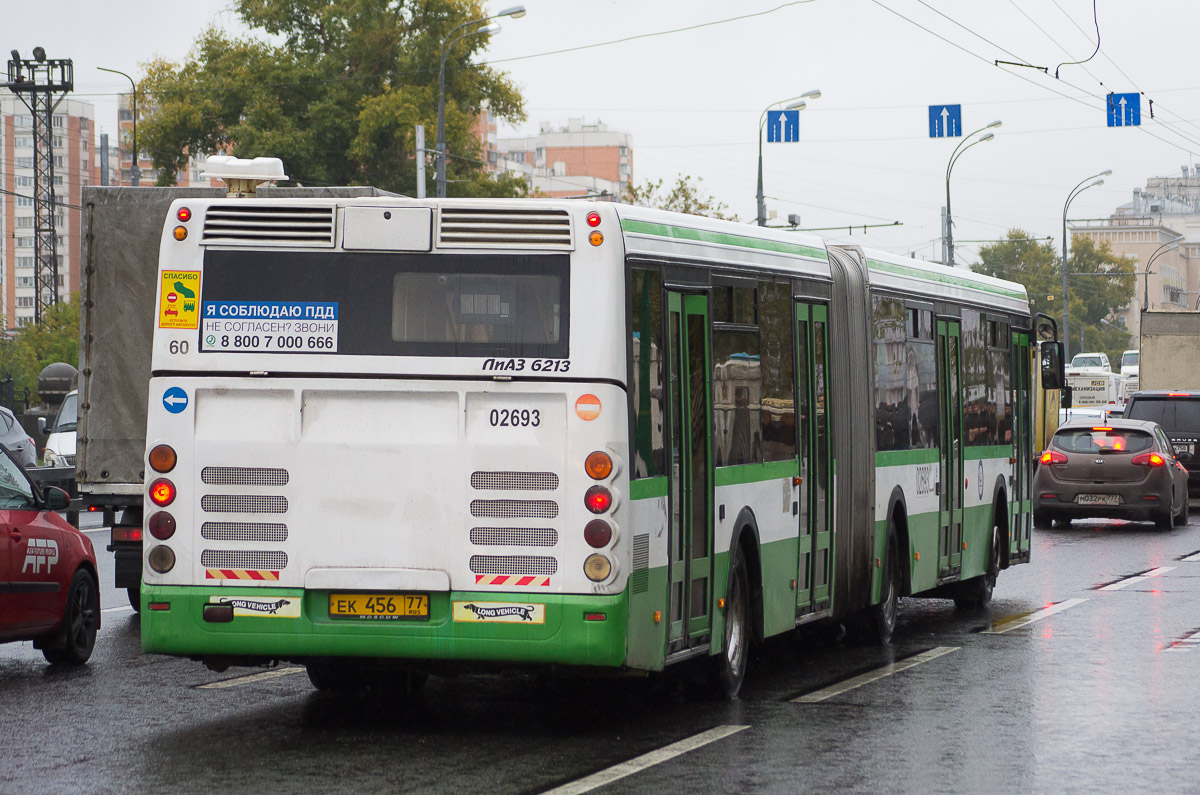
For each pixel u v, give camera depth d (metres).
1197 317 57.94
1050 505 43.19
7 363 83.69
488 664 13.10
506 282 13.10
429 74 100.44
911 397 21.72
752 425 16.14
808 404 17.92
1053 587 28.22
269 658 13.55
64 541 18.11
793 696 16.00
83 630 18.39
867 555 19.75
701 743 13.26
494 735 13.59
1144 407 51.53
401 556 13.08
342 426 13.21
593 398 12.91
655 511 13.62
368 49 100.19
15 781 11.66
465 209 13.16
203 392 13.38
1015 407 27.31
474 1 101.56
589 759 12.51
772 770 12.16
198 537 13.35
